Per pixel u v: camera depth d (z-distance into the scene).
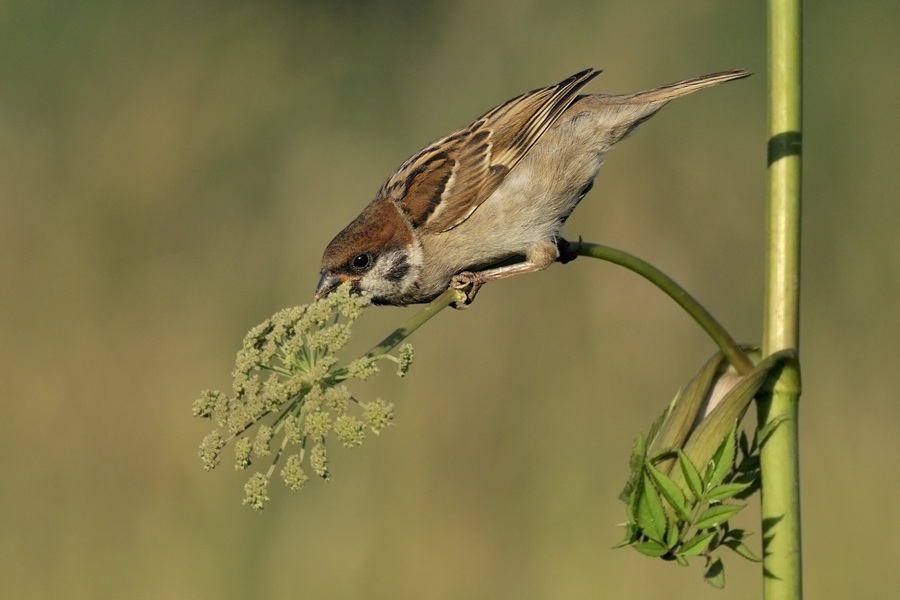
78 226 12.43
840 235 11.82
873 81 13.31
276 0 15.42
